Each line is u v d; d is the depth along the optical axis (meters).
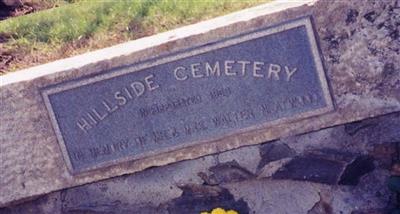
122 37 2.91
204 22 2.41
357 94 2.25
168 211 2.40
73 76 2.31
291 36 2.23
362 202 2.31
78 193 2.43
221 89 2.28
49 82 2.33
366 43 2.22
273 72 2.25
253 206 2.37
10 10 3.48
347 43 2.22
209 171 2.36
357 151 2.30
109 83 2.31
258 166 2.34
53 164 2.39
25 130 2.37
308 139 2.31
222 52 2.25
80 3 3.27
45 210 2.44
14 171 2.40
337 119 2.27
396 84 2.23
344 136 2.30
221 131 2.31
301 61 2.24
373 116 2.26
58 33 3.02
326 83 2.25
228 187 2.37
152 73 2.29
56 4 3.49
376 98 2.24
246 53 2.25
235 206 2.38
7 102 2.35
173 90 2.29
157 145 2.34
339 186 2.32
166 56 2.27
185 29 2.36
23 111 2.35
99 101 2.32
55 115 2.35
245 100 2.28
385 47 2.22
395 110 2.24
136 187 2.40
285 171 2.33
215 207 2.38
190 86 2.29
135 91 2.30
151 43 2.31
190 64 2.27
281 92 2.27
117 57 2.29
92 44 2.92
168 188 2.39
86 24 3.02
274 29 2.23
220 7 2.93
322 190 2.33
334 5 2.21
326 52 2.23
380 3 2.20
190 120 2.31
